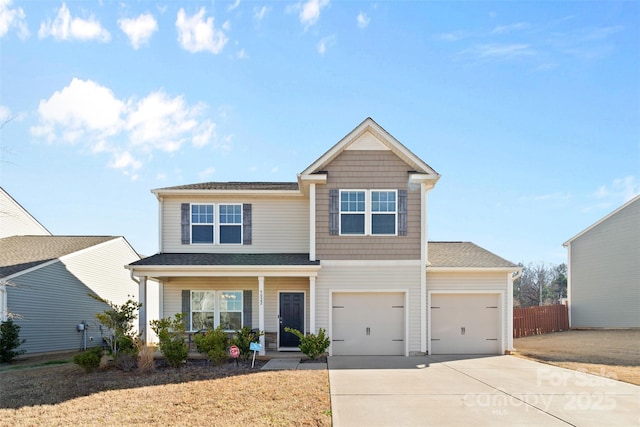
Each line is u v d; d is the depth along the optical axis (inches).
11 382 410.6
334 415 295.4
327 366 484.4
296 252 660.1
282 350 621.3
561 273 2488.9
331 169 596.7
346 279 583.5
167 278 641.0
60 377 432.1
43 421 287.9
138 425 278.7
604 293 938.7
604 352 603.5
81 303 793.6
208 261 593.9
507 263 610.9
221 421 284.4
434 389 368.5
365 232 589.0
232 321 642.8
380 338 584.1
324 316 578.9
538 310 934.4
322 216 593.0
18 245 813.9
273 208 667.4
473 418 290.0
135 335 519.2
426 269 588.4
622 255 901.8
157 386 382.6
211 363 504.7
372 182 595.5
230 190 655.8
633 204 880.9
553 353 594.9
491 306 605.0
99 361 462.0
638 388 372.5
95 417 295.0
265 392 357.4
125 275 943.7
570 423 280.2
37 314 688.4
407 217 590.6
